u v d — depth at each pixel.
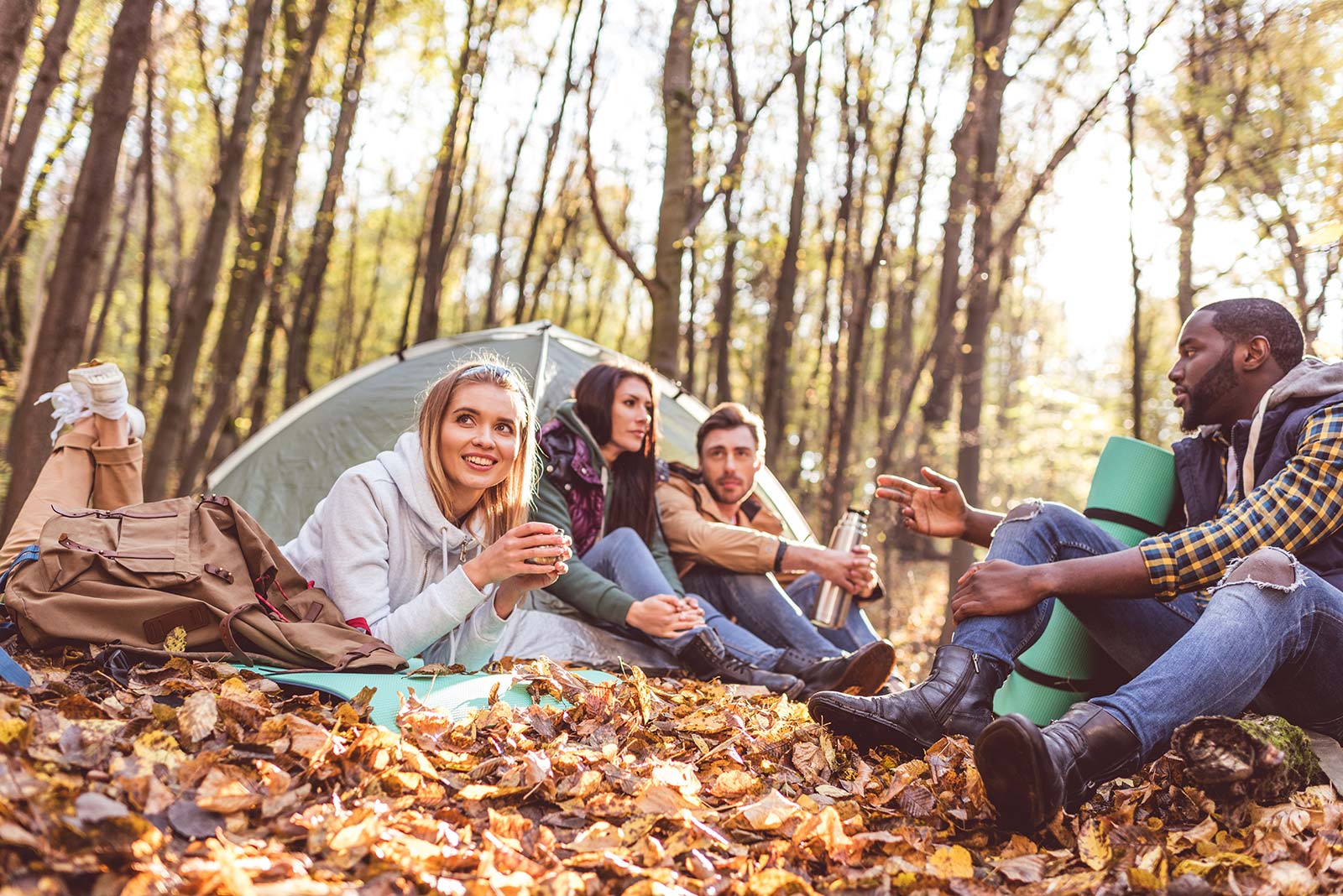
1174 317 15.18
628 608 3.55
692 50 8.31
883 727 2.38
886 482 3.22
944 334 13.45
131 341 21.95
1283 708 2.41
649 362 8.00
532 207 19.00
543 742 2.32
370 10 11.71
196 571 2.63
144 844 1.48
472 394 3.00
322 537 2.98
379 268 20.95
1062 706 3.03
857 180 13.62
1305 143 8.23
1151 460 3.15
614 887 1.71
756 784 2.21
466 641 2.97
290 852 1.63
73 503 3.10
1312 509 2.47
